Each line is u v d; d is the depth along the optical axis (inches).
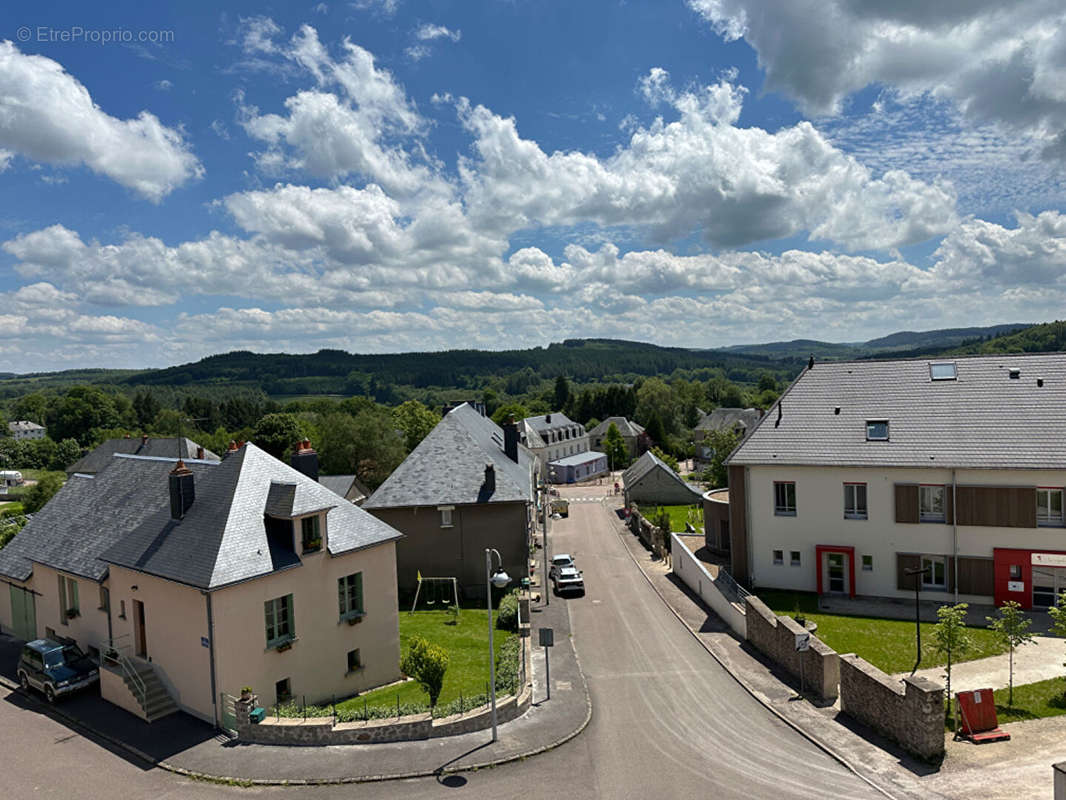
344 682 1025.5
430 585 1584.6
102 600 1051.3
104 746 832.3
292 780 743.1
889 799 667.4
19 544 1250.6
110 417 5910.4
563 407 6289.4
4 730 884.6
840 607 1317.7
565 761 781.3
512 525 1603.1
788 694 947.3
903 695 767.1
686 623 1295.5
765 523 1446.9
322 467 3272.6
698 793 702.5
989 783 673.6
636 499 2957.7
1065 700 871.1
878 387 1472.7
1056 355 1389.0
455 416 1846.7
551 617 1364.4
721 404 6988.2
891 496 1339.8
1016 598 1254.9
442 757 788.0
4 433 6614.2
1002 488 1261.1
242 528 939.3
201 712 885.2
